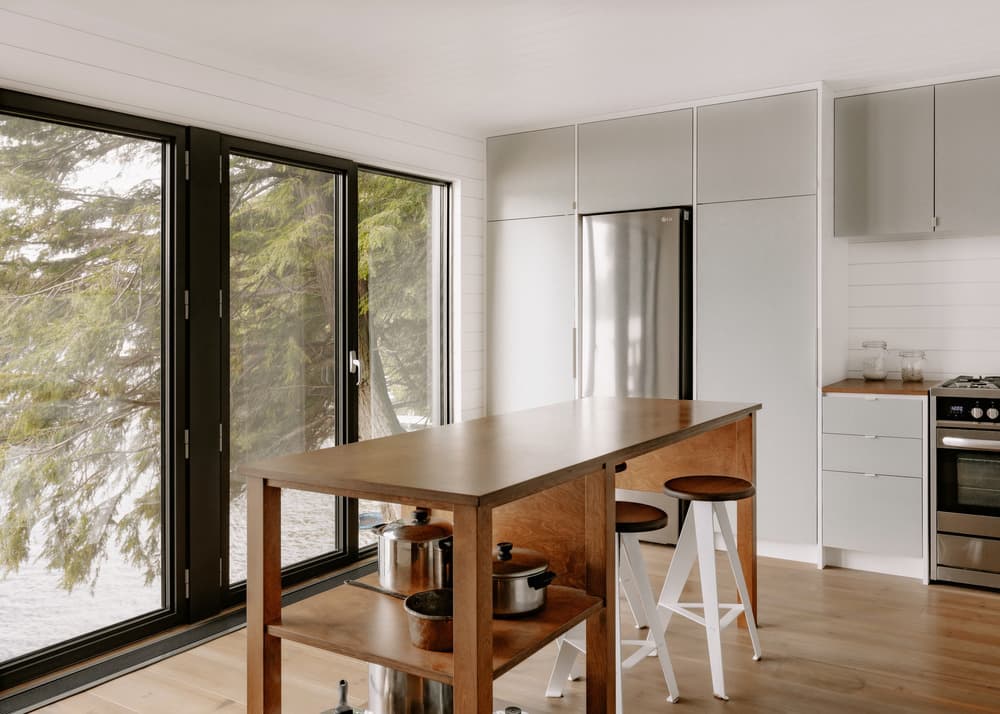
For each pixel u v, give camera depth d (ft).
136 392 11.69
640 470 12.53
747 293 15.51
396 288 16.70
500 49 12.69
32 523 10.53
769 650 11.09
